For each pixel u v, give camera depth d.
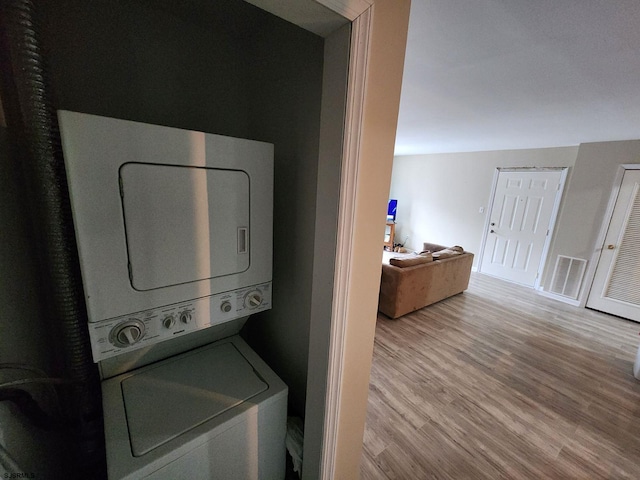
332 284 0.83
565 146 4.02
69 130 0.65
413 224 6.44
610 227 3.54
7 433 0.77
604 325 3.26
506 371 2.35
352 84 0.70
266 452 1.07
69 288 0.86
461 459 1.55
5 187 0.79
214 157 0.91
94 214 0.72
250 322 1.63
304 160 1.09
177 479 0.83
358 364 1.00
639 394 2.13
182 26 1.19
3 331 0.80
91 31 1.00
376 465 1.49
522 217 4.55
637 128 2.72
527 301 3.90
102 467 1.05
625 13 1.06
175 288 0.90
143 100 1.14
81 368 0.93
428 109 2.59
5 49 0.69
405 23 0.79
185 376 1.10
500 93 2.05
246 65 1.38
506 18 1.17
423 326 3.07
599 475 1.50
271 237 1.12
